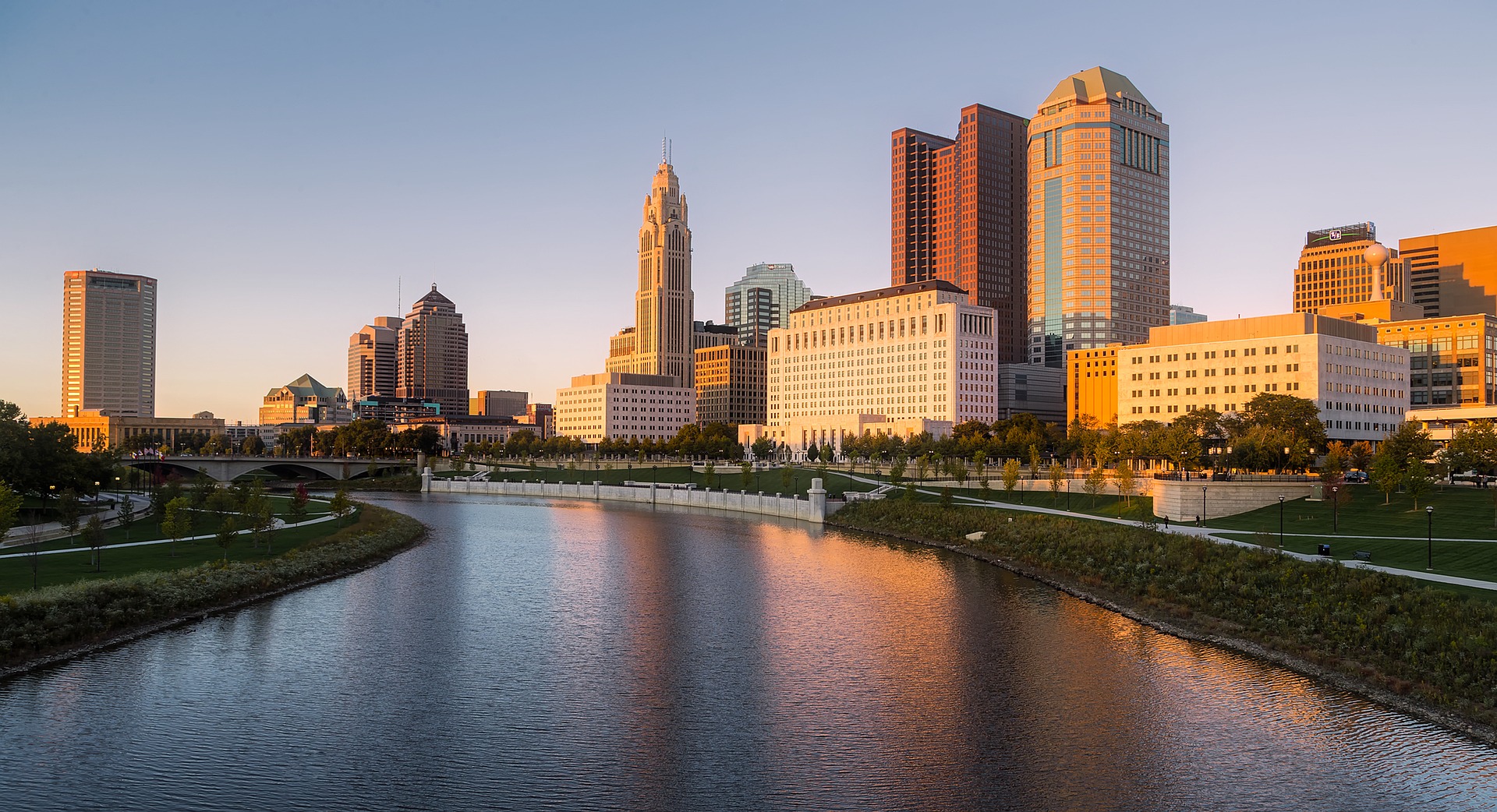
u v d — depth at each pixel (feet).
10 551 436.35
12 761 220.84
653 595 404.98
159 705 257.96
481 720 250.37
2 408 597.52
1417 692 253.03
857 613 368.27
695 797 205.87
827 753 229.04
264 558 441.27
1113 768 218.79
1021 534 497.46
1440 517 458.09
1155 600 363.56
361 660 302.86
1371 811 197.36
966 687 275.18
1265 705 255.70
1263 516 507.30
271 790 207.82
